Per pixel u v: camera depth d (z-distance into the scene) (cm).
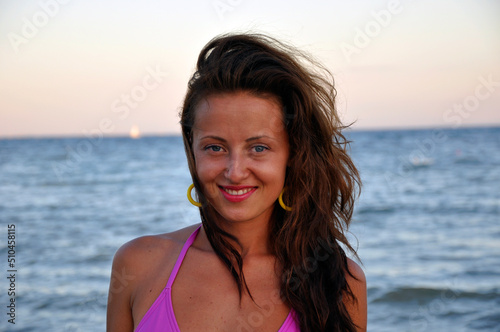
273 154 168
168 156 4378
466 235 1299
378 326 739
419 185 2362
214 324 171
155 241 194
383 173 2805
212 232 183
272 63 170
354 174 202
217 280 179
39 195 2231
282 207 183
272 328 173
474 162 3419
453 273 959
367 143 5653
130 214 1703
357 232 1341
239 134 163
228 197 167
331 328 177
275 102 167
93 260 1088
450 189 2225
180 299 176
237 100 163
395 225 1445
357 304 191
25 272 992
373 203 1861
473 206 1781
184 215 1641
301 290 177
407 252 1119
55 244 1265
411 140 5994
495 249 1143
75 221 1598
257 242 185
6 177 2941
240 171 162
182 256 185
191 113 173
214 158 166
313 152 181
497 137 6556
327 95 190
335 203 198
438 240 1245
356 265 195
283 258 182
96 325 718
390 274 955
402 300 833
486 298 830
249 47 172
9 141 8138
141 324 176
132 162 3841
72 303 804
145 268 188
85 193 2275
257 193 168
